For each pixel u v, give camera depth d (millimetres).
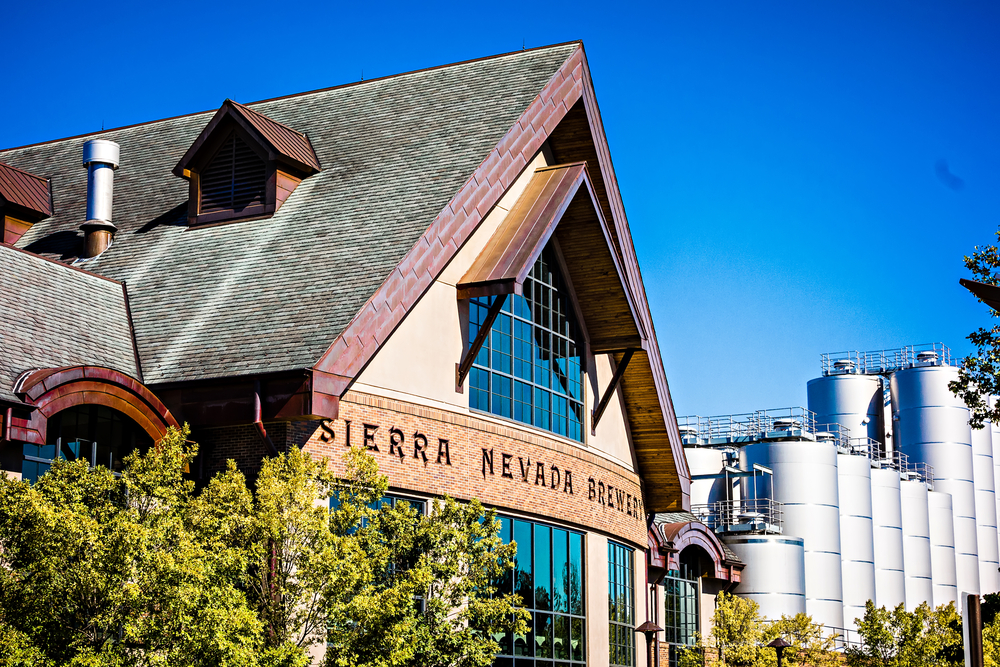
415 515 21547
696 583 47281
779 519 62031
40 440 19922
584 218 32406
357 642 18594
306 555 18062
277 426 22875
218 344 23938
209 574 16594
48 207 32156
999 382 27422
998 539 90562
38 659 15062
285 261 26359
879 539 70938
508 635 28656
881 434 88625
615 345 34531
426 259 25875
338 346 23016
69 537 15680
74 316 24094
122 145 35438
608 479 35000
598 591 33250
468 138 29438
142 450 22391
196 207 29484
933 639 41719
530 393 31203
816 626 45312
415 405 26422
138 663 15688
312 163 29984
